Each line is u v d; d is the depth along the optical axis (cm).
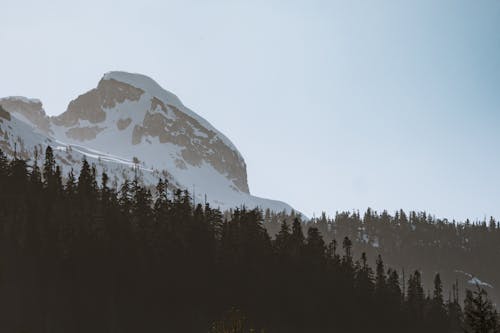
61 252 12356
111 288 12156
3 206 13050
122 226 13350
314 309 13738
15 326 10900
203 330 12162
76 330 11294
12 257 11981
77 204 13812
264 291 13575
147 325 11856
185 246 13638
